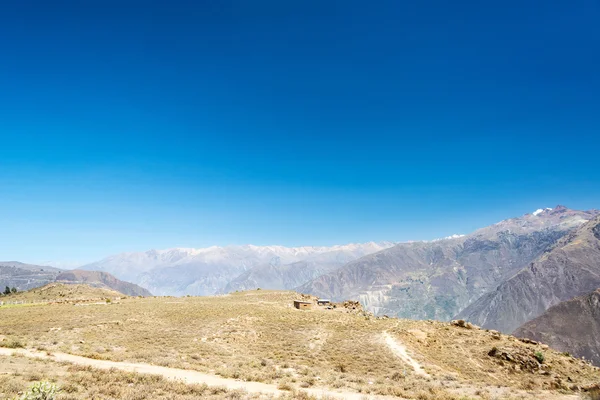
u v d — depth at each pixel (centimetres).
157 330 6078
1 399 1962
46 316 6762
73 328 5691
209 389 2605
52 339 4800
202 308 8438
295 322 7338
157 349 4675
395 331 6450
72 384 2389
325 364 4678
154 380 2734
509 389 3991
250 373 3478
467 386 3919
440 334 6644
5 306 8669
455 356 5659
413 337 6191
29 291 15738
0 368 2716
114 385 2483
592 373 5384
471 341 6328
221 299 11531
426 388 3475
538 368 5241
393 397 2925
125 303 9631
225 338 5800
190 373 3316
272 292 13950
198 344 5200
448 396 3067
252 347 5469
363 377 4012
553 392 4234
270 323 7125
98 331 5650
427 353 5631
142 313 7519
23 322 6106
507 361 5444
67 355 3772
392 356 5166
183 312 7794
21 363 2998
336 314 8862
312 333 6488
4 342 4053
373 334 6375
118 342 5003
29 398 1844
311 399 2536
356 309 10862
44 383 1919
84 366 3005
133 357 3916
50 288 15038
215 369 3606
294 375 3703
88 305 8962
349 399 2717
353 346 5675
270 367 4094
